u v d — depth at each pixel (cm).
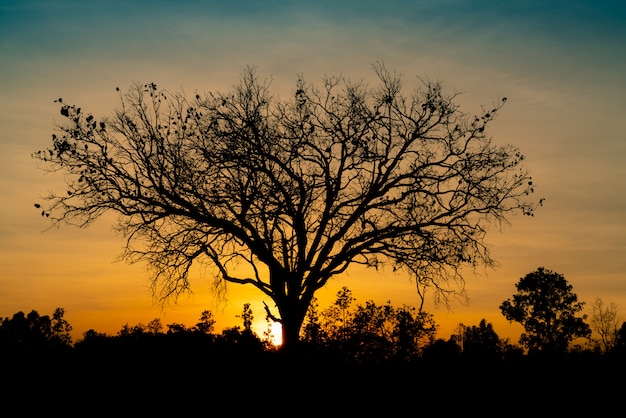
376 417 1819
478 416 1897
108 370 1903
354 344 1942
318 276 2439
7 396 1786
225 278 2428
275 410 1792
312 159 2489
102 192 2345
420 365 2070
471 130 2494
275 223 2414
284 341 2133
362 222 2450
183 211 2394
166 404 1769
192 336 2042
